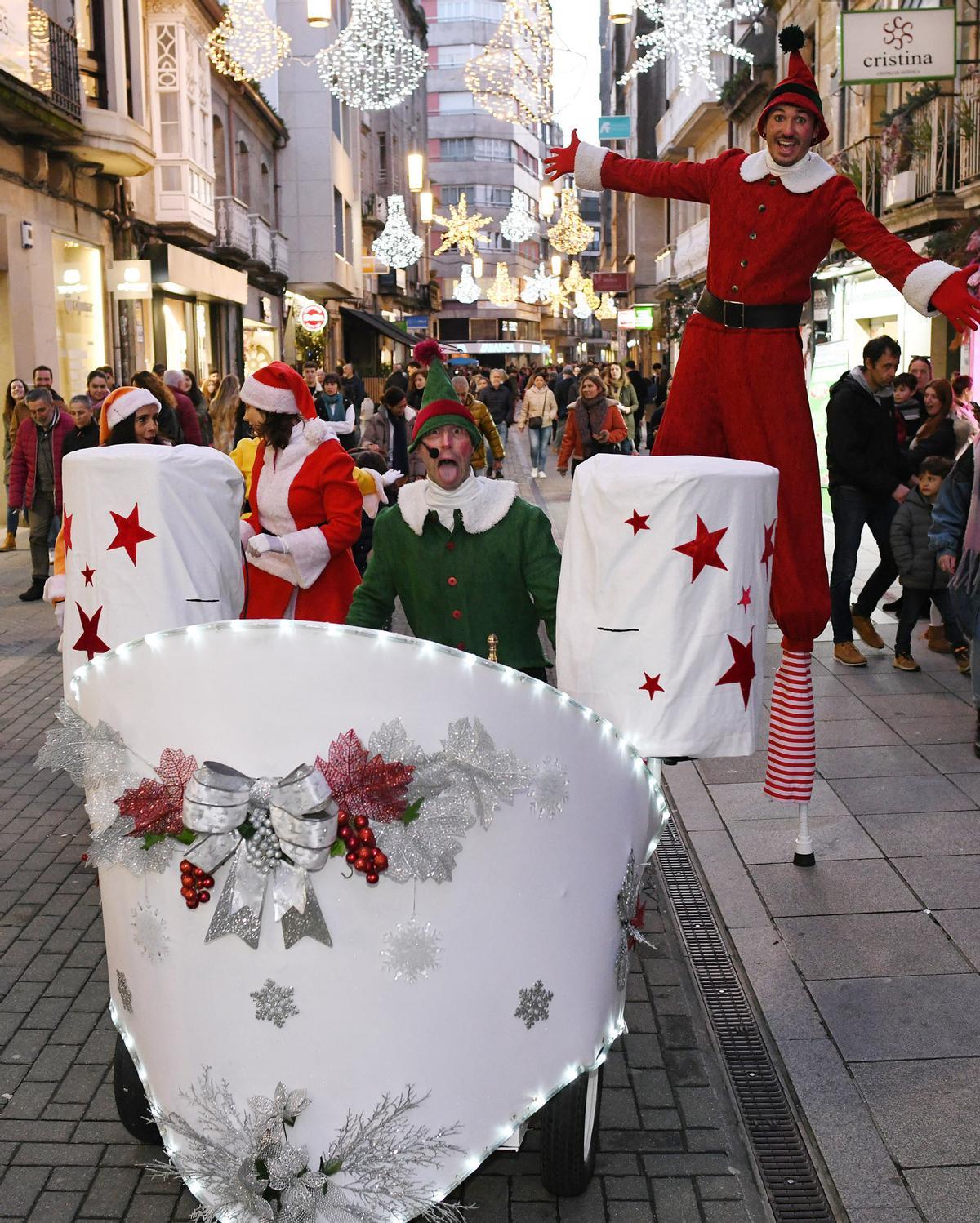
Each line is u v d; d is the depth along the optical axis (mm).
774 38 27375
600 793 2967
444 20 92562
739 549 3281
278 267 36562
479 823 2711
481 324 92938
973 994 4211
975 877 5090
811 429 4520
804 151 4340
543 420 23047
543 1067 2916
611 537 3266
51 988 4461
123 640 3760
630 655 3281
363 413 15625
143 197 24719
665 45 19141
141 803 2717
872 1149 3428
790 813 5848
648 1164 3426
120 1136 3572
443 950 2713
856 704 7512
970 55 16094
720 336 4527
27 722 7832
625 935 3129
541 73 18703
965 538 6219
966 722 7098
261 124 36562
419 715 2652
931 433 8859
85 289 21281
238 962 2695
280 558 5184
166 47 24906
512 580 4066
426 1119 2758
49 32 18094
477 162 92875
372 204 54500
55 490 11734
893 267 4184
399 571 4156
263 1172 2729
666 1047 4012
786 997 4234
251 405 5293
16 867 5559
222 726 2656
